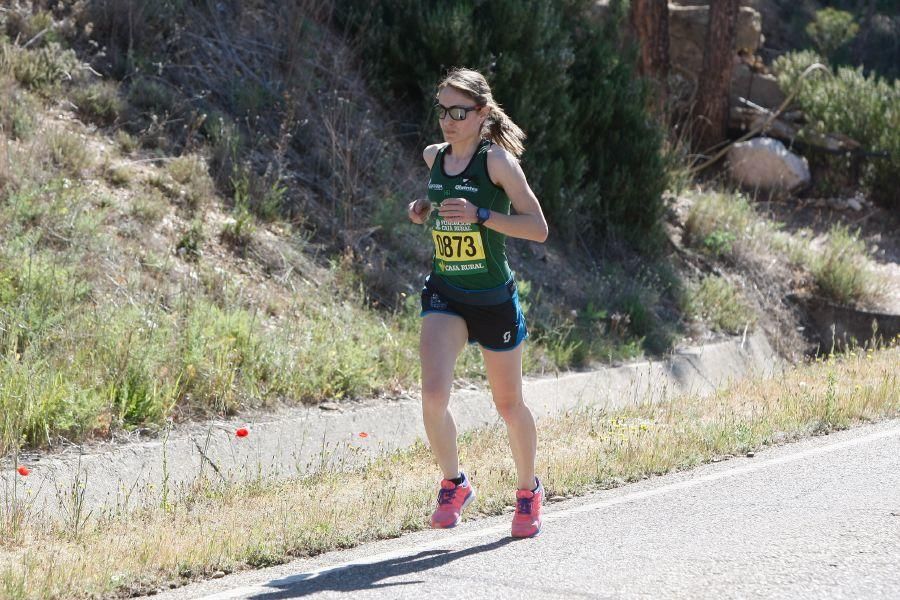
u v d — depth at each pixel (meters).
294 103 19.50
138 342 13.08
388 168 20.28
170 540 8.77
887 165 30.45
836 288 24.44
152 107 18.27
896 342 22.88
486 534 8.83
